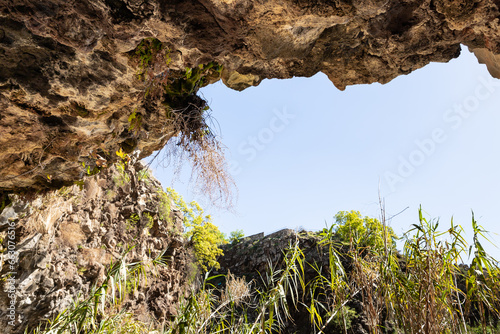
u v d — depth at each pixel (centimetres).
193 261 1648
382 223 257
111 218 1116
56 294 820
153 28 277
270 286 322
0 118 350
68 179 507
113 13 258
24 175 466
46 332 396
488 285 243
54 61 307
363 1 253
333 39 369
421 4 321
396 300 258
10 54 293
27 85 315
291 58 331
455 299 268
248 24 279
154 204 1379
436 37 352
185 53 327
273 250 2172
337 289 291
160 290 1301
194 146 416
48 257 787
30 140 387
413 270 268
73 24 264
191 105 409
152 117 429
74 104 357
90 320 382
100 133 425
